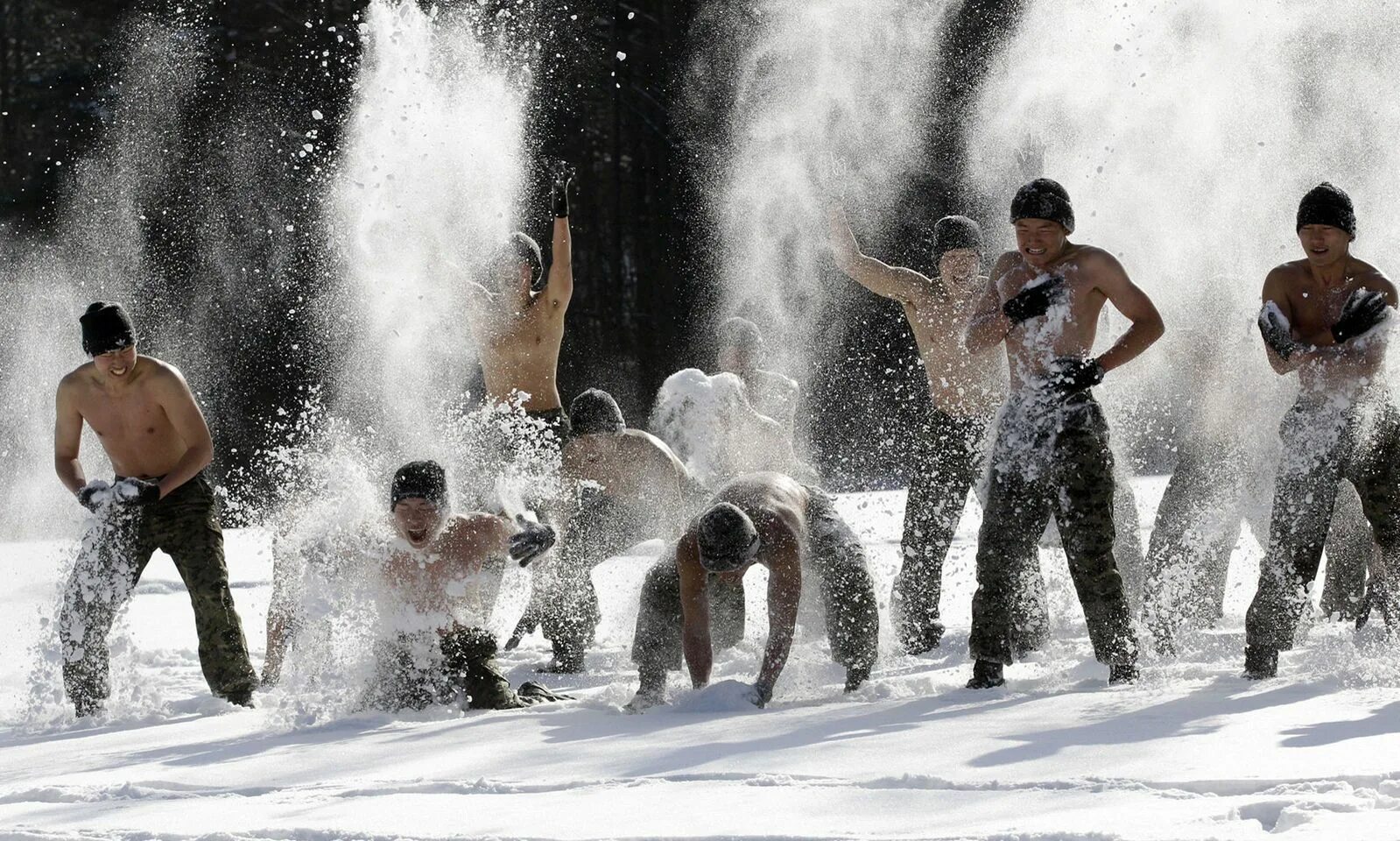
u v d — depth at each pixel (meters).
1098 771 9.60
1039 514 13.45
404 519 13.91
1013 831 8.27
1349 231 13.60
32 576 27.47
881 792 9.43
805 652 15.37
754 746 11.12
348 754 11.91
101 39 64.94
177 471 15.45
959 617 18.98
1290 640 13.00
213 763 11.88
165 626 21.62
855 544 13.90
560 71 64.25
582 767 10.78
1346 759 9.48
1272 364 13.53
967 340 13.99
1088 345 13.64
